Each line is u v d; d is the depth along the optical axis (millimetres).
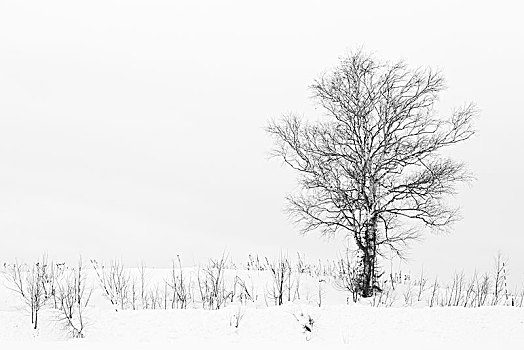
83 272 32969
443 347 24922
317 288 33625
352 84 34625
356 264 33844
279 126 34688
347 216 33531
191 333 26297
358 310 28109
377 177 33688
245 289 31703
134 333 26281
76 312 27609
